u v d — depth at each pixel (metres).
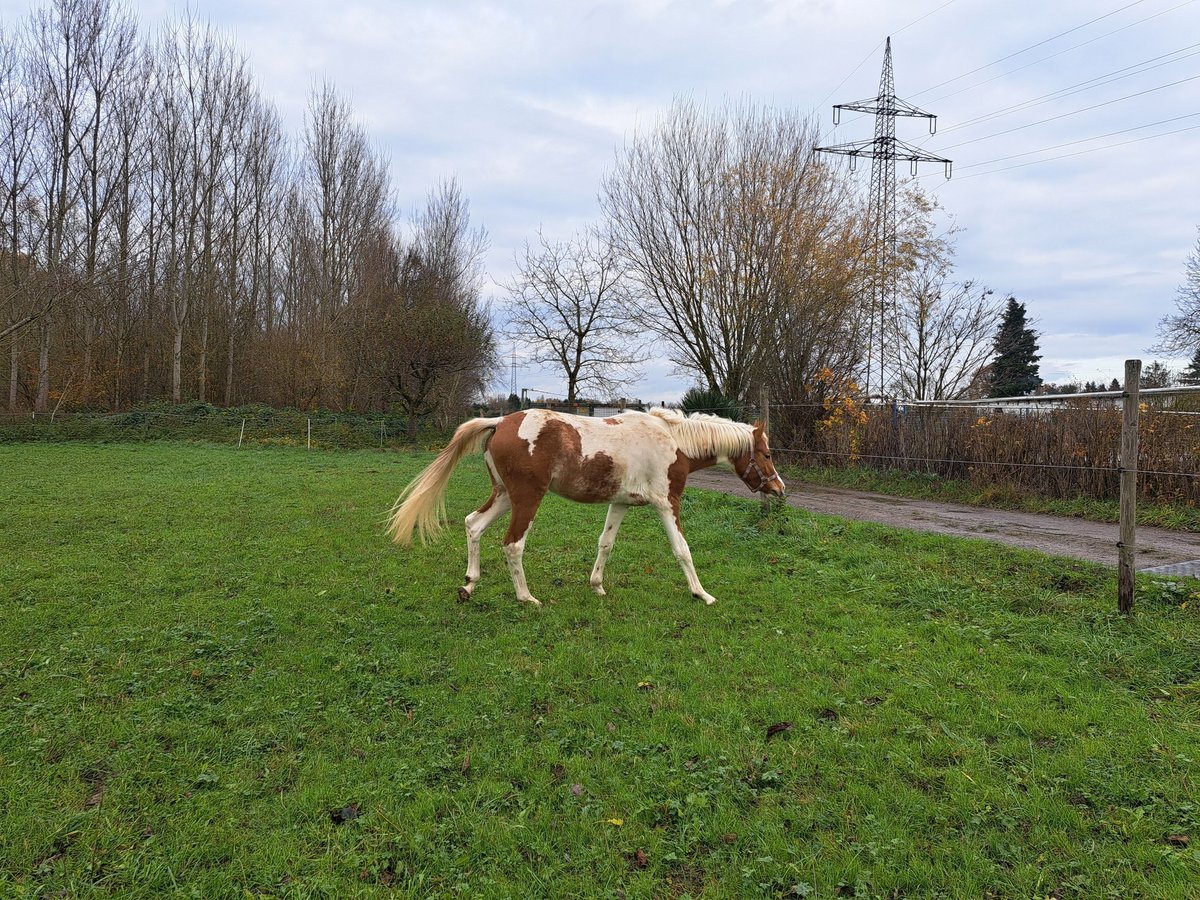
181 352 30.84
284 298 36.91
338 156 35.66
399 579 6.41
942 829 2.68
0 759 3.13
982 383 33.41
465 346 27.39
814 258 18.61
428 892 2.39
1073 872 2.45
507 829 2.68
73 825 2.70
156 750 3.26
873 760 3.15
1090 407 10.05
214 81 31.36
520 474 5.54
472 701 3.80
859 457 14.05
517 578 5.64
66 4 26.95
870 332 19.81
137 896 2.35
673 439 5.92
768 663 4.34
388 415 30.89
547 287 28.75
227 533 8.32
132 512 9.66
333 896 2.35
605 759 3.19
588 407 27.22
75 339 29.20
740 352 22.11
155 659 4.35
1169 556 6.68
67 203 27.06
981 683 3.95
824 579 6.25
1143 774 3.01
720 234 22.19
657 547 7.73
